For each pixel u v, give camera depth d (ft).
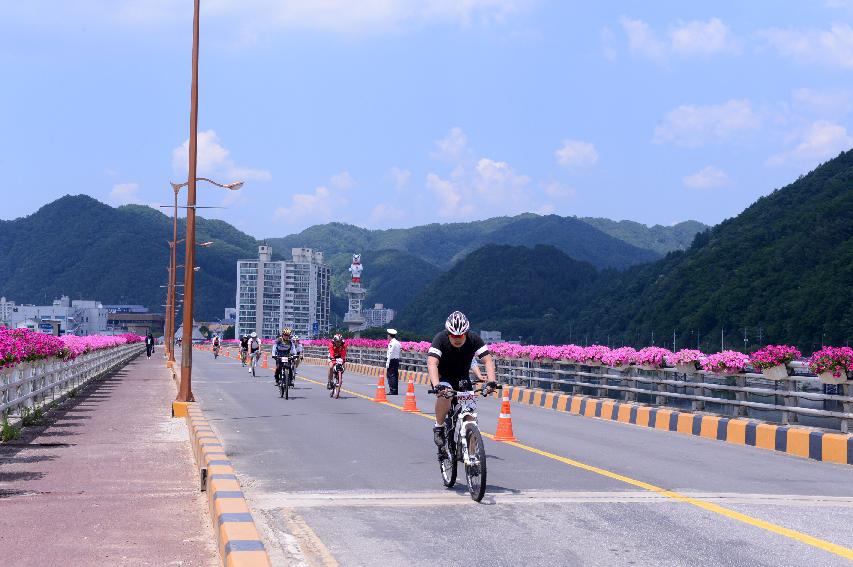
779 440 49.96
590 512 29.27
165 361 213.87
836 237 617.21
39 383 64.44
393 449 47.03
